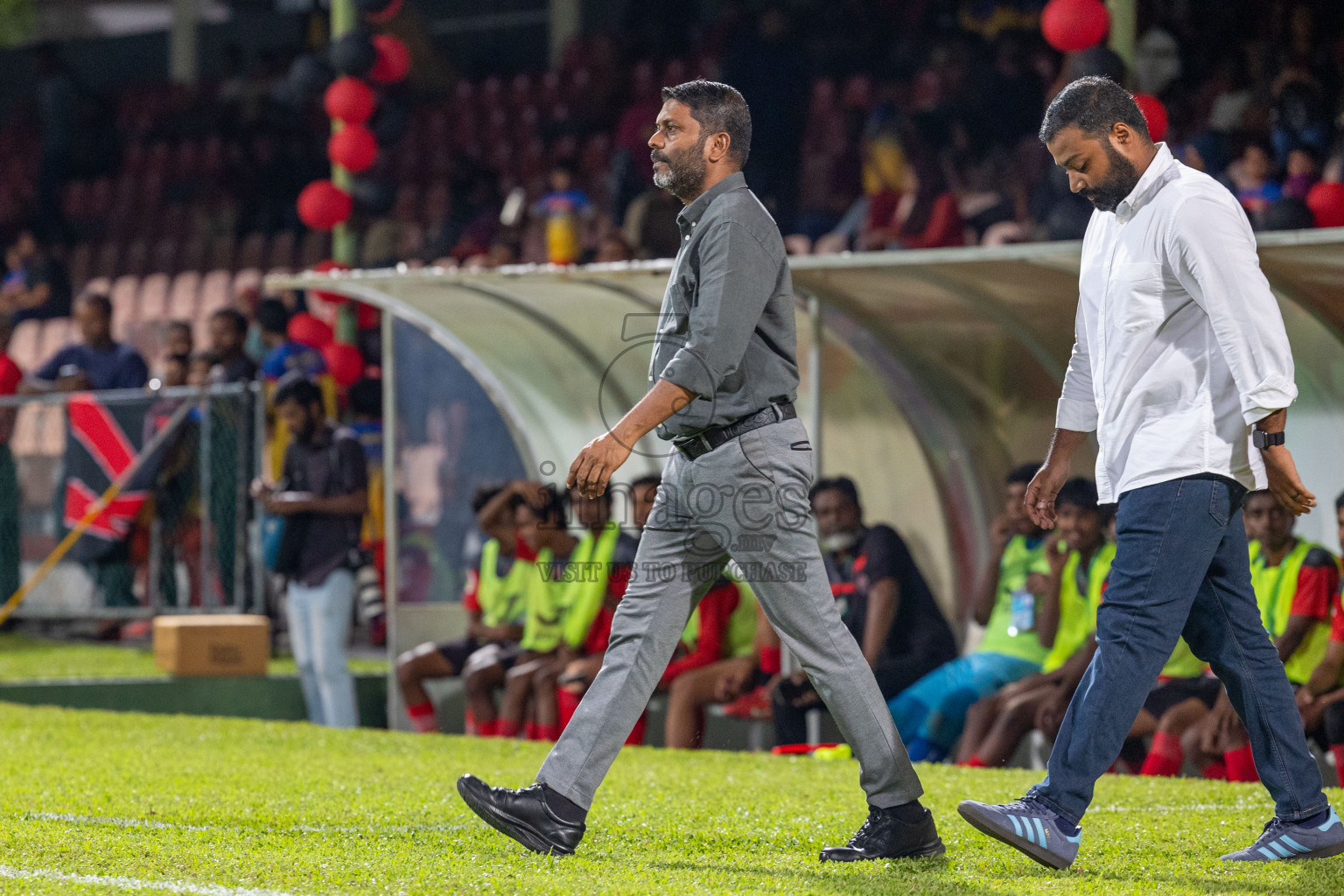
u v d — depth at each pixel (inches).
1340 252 863.1
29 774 784.3
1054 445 576.7
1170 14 1615.4
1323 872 523.2
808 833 604.7
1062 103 520.1
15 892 490.9
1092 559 1002.1
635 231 1628.9
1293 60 1530.5
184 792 726.5
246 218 2527.1
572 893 478.0
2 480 1473.9
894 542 1087.6
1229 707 875.4
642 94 2395.4
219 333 1502.2
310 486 1155.3
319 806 682.2
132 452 1416.1
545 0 2933.1
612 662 534.3
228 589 1369.3
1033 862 538.6
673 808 677.9
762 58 1827.0
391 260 1920.5
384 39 1401.3
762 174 1812.3
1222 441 509.4
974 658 1050.1
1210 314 497.7
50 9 3348.9
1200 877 517.3
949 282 1035.9
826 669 526.3
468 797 538.9
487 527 1170.6
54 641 1573.6
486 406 1223.5
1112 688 505.7
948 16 1968.5
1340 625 872.9
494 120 2608.3
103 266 2711.6
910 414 1187.9
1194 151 1278.3
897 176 1553.9
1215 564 527.5
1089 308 537.0
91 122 2893.7
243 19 3255.4
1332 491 986.7
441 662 1182.9
